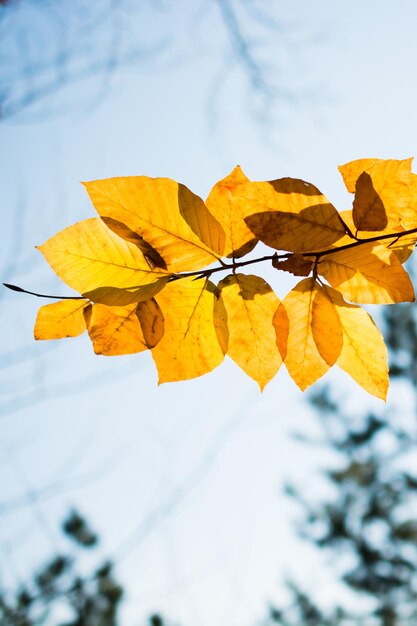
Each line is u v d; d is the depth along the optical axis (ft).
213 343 2.47
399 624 27.07
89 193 2.42
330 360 2.47
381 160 2.46
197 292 2.48
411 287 2.47
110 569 7.79
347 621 26.81
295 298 2.50
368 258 2.47
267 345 2.50
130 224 2.43
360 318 2.51
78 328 2.45
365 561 28.58
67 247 2.45
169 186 2.43
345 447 30.71
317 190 2.43
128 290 2.40
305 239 2.43
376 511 29.14
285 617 22.82
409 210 2.45
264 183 2.43
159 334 2.40
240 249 2.46
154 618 10.45
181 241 2.44
